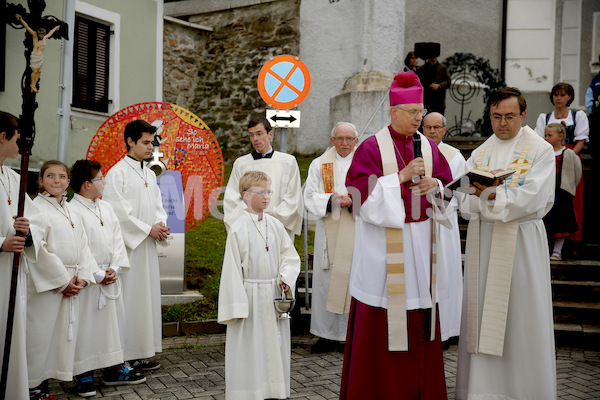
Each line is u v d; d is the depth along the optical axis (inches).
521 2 494.3
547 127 267.0
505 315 150.3
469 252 157.8
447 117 463.2
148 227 196.2
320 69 464.8
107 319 179.2
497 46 503.2
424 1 468.4
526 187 148.9
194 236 319.9
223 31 529.7
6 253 149.7
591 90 298.8
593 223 294.4
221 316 156.6
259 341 159.3
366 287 144.4
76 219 175.0
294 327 250.1
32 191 324.2
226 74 525.7
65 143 219.8
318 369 199.9
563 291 248.1
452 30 481.7
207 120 531.2
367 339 142.5
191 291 258.7
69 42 219.9
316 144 468.4
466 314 157.4
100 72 409.7
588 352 218.8
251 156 229.9
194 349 220.2
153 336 199.5
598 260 271.7
